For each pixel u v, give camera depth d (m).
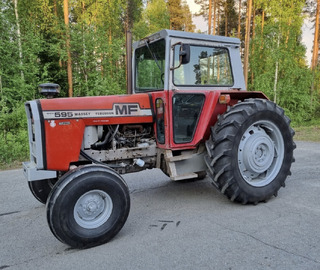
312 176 4.73
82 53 11.11
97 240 2.59
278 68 14.30
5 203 3.88
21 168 5.93
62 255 2.48
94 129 3.16
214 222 3.02
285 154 3.74
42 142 2.81
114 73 12.13
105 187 2.63
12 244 2.72
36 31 11.45
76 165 3.21
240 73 3.86
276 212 3.24
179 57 3.02
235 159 3.29
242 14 19.14
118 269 2.22
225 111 3.57
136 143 3.49
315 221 2.96
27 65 10.26
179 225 2.99
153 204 3.67
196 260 2.30
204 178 4.78
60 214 2.43
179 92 3.29
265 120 3.55
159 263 2.28
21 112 8.22
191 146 3.46
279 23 13.80
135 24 15.96
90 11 11.88
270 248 2.44
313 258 2.27
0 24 9.78
